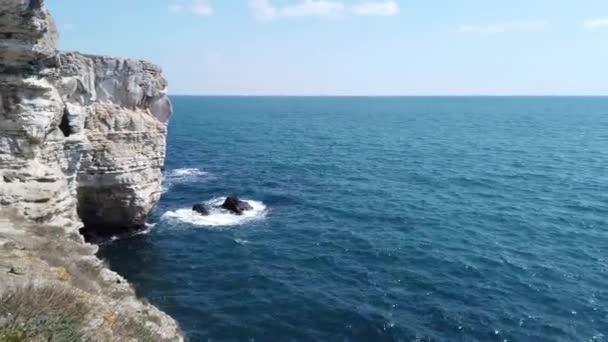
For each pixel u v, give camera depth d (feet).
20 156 74.02
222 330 76.43
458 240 117.39
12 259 44.01
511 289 90.38
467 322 78.28
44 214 71.97
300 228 128.16
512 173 199.93
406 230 125.49
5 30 67.56
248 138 336.49
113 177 111.55
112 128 109.81
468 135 362.33
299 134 369.09
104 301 42.06
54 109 79.77
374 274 97.76
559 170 205.98
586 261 103.60
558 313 81.30
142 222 123.44
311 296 87.76
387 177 193.88
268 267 101.91
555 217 135.44
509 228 126.41
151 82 119.75
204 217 137.39
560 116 604.08
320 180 188.44
